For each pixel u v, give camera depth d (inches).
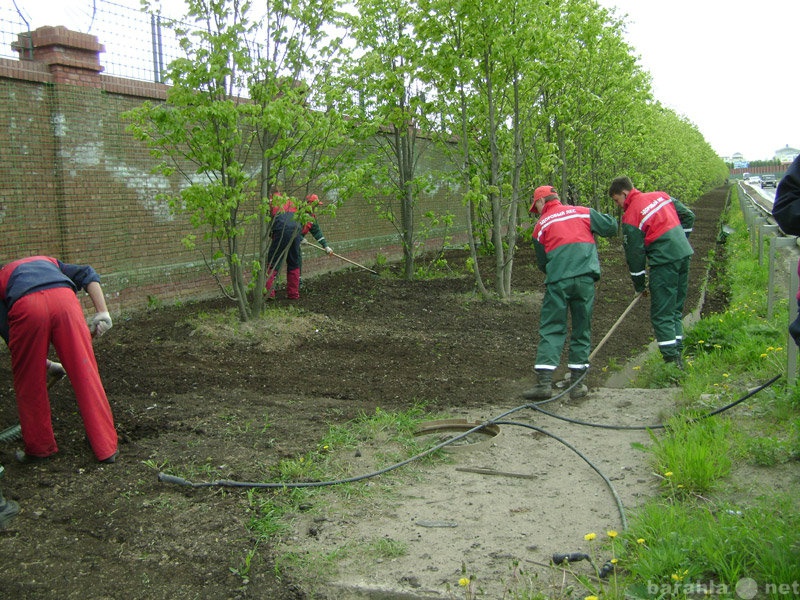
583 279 242.8
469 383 263.9
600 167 677.3
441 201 733.9
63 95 337.1
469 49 395.2
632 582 125.3
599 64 542.3
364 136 401.1
